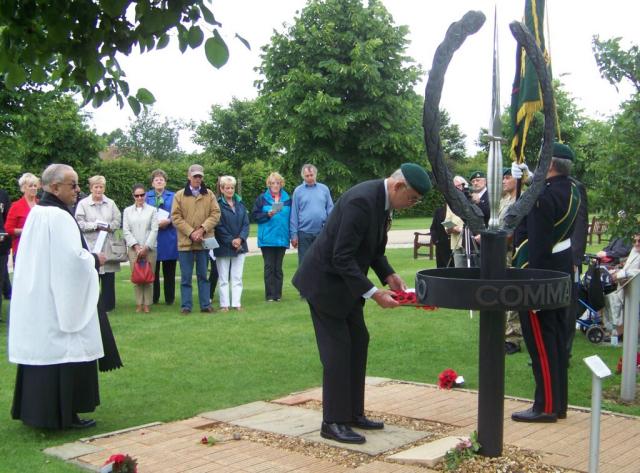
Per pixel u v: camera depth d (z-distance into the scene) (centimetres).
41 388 476
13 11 346
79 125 2311
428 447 432
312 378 638
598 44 552
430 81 370
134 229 998
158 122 5359
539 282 364
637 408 540
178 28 358
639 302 555
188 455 434
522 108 544
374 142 2067
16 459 430
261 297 1153
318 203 1095
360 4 2067
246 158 3319
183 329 866
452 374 596
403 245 2280
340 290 452
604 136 565
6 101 1451
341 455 435
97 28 359
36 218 481
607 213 561
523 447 434
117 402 562
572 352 747
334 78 2020
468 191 913
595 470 341
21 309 478
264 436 473
